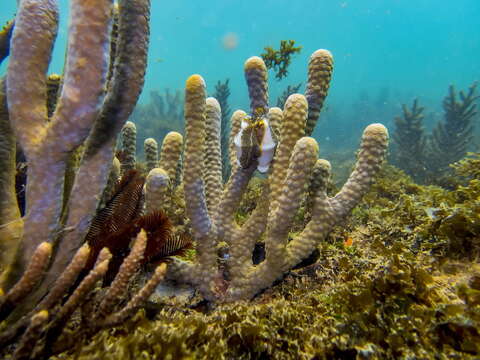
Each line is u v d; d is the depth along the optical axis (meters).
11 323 1.59
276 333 1.73
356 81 97.81
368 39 113.88
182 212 3.59
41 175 1.49
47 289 1.71
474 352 1.55
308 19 103.88
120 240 1.93
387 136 2.37
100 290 1.75
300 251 2.36
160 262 2.10
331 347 1.66
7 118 1.72
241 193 2.51
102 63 1.34
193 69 111.00
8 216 1.70
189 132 2.23
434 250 2.55
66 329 1.50
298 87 8.83
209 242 2.41
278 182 2.31
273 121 2.67
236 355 1.63
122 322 1.38
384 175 7.02
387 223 3.41
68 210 1.77
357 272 2.31
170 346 1.42
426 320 1.72
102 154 1.80
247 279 2.39
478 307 1.72
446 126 13.61
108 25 1.33
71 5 1.33
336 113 35.47
